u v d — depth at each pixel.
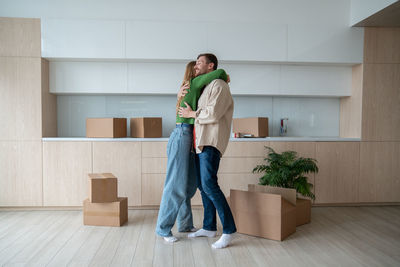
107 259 2.06
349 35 3.44
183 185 2.32
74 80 3.37
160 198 3.26
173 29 3.29
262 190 2.79
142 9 3.38
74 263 2.00
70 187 3.21
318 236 2.52
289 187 2.90
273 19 3.50
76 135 3.65
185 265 1.99
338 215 3.13
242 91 3.50
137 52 3.26
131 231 2.61
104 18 3.35
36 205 3.20
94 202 2.68
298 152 3.35
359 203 3.50
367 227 2.76
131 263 2.00
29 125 3.18
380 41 3.46
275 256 2.13
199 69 2.40
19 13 3.28
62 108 3.62
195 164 2.36
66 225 2.75
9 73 3.15
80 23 3.21
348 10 3.50
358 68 3.51
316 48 3.41
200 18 3.44
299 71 3.56
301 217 2.80
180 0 3.41
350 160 3.43
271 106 3.82
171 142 2.34
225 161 3.29
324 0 3.50
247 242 2.38
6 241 2.37
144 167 3.24
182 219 2.57
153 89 3.42
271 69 3.52
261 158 3.31
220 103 2.18
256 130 3.37
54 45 3.18
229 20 3.46
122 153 3.23
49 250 2.20
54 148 3.19
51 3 3.30
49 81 3.36
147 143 3.23
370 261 2.06
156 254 2.15
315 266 1.99
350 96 3.65
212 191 2.24
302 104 3.86
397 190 3.50
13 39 3.15
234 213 2.62
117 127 3.28
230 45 3.34
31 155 3.18
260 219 2.48
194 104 2.33
